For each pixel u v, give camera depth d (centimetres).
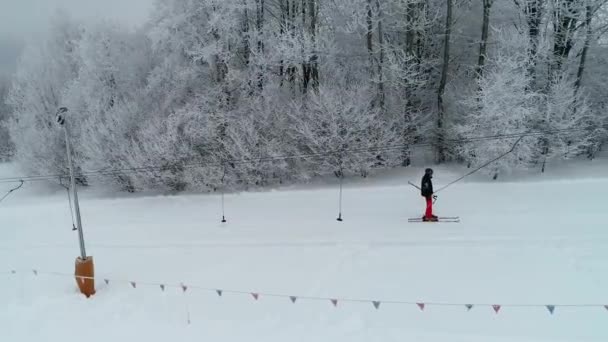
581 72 1719
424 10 1770
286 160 1792
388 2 1786
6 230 1509
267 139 1812
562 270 919
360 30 1856
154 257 1120
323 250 1085
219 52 1816
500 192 1437
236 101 1900
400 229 1180
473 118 1648
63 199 2019
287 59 1798
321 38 1841
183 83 1905
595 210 1229
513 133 1535
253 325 783
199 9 1838
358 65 1906
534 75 1684
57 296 941
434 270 948
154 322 813
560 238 1062
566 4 1645
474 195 1429
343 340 726
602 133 1719
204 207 1564
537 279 889
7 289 996
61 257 1183
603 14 1659
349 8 1780
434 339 715
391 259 1011
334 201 1484
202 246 1172
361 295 861
